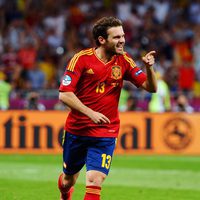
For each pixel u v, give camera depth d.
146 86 23.61
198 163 49.53
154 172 43.78
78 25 80.44
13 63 74.56
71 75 22.95
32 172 43.22
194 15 80.88
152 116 56.44
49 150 56.06
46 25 80.31
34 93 61.28
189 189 35.78
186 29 78.44
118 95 23.64
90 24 80.19
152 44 75.75
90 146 23.66
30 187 35.66
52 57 76.00
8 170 44.38
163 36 77.38
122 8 81.38
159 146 56.38
